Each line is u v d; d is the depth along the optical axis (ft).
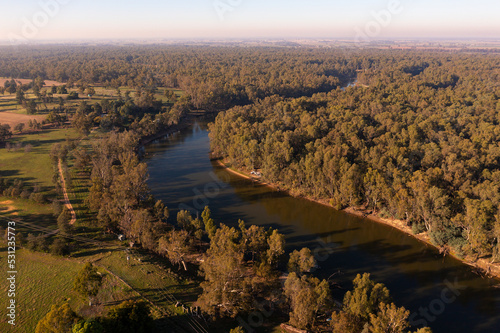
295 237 285.23
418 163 343.67
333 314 169.17
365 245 272.72
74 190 342.64
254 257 248.32
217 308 189.98
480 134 392.68
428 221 269.85
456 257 249.96
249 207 341.41
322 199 351.87
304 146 411.75
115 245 252.01
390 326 155.63
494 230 223.10
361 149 363.56
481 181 306.14
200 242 265.34
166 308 188.03
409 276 233.14
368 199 318.86
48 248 237.45
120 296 193.06
